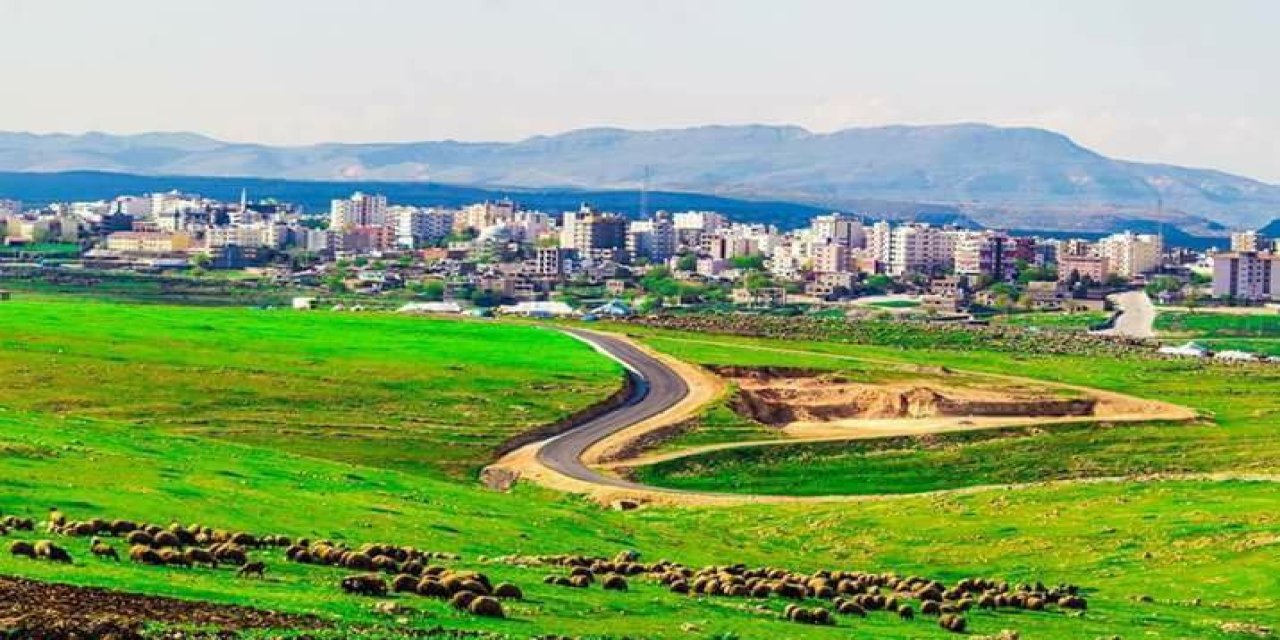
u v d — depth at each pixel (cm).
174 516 13062
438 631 9181
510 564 12825
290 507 14662
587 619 10269
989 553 18412
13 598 8700
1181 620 13875
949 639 11256
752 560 16938
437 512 16100
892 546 19038
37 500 12788
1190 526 18800
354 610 9438
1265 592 15725
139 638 8125
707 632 10319
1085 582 16762
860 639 10738
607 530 17350
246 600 9369
